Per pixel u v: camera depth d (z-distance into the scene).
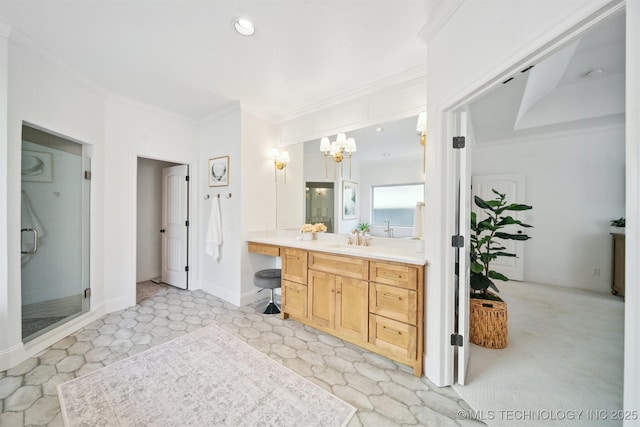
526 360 2.01
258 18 1.75
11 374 1.77
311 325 2.49
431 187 1.78
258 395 1.60
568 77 3.15
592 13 0.86
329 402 1.55
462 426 1.40
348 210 2.85
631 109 0.74
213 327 2.54
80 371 1.82
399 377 1.80
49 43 2.00
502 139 4.19
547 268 4.01
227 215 3.31
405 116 2.38
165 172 3.99
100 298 2.77
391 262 1.94
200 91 2.79
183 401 1.55
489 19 1.28
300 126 3.26
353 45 2.02
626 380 0.76
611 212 3.61
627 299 0.75
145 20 1.76
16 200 1.90
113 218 2.89
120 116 2.94
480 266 2.30
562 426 1.40
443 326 1.71
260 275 2.95
